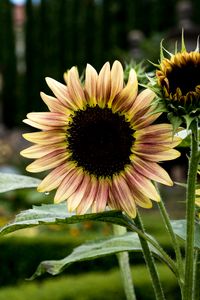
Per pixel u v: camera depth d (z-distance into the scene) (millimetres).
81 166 641
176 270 654
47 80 647
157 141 625
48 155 644
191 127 590
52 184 642
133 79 632
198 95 579
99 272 3471
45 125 643
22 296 2361
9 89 12812
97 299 2381
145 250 659
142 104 628
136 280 2488
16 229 633
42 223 623
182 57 596
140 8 12438
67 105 644
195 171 615
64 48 12516
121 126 631
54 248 3707
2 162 7461
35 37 12656
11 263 3662
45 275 3295
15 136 9273
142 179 626
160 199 656
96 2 12547
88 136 635
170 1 12367
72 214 663
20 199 5102
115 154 630
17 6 17859
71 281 2486
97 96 639
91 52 12414
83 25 12461
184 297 626
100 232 4324
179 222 716
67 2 12586
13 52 13055
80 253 717
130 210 626
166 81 585
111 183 634
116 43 12367
